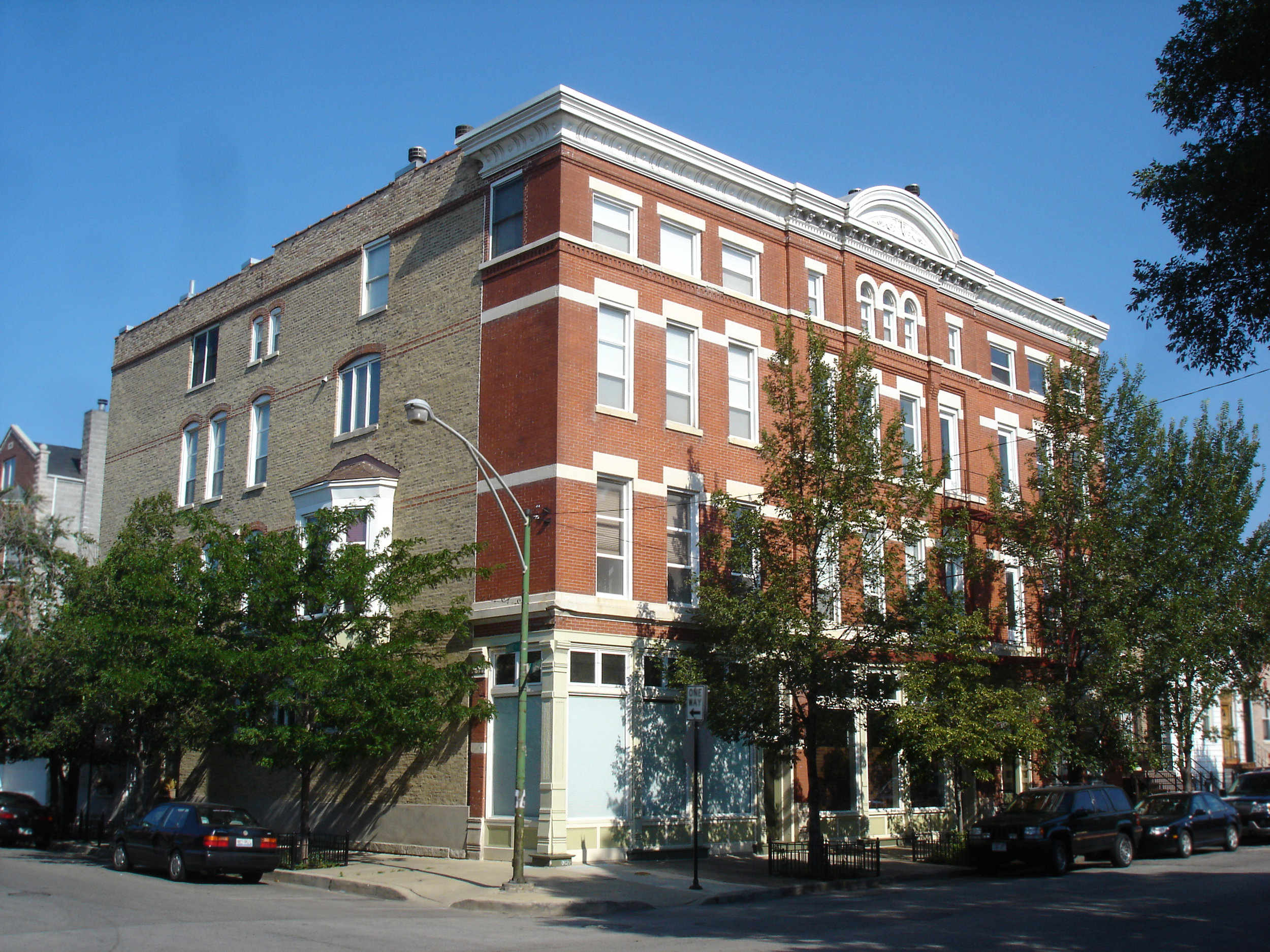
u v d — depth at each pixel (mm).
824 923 16375
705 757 25734
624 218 26812
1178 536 28844
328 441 31031
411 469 28047
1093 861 26594
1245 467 30406
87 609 29969
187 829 21969
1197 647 28281
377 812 26938
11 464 54562
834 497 23156
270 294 34531
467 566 25781
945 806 31656
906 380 32969
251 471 34125
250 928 14938
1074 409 29875
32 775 45281
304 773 23656
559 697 23344
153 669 23812
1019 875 24094
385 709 22766
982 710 24781
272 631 23406
